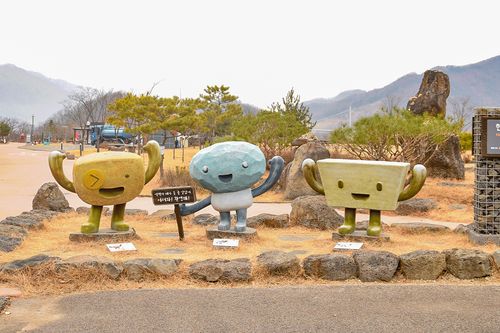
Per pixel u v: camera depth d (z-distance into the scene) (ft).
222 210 37.55
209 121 159.43
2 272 28.48
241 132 98.32
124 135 211.41
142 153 136.77
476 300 26.13
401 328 22.48
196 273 29.37
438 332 22.04
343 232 37.35
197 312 24.56
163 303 25.81
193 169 37.37
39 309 25.11
